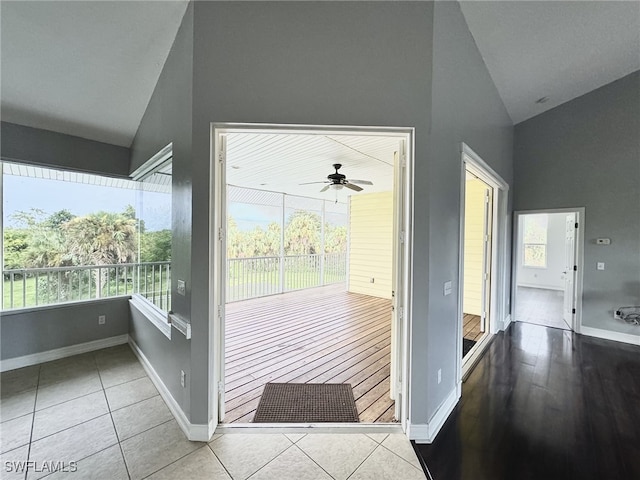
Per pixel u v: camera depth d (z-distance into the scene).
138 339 3.28
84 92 2.68
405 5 1.94
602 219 4.23
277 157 3.83
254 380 2.77
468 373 3.05
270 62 1.89
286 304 5.87
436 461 1.83
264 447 1.90
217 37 1.88
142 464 1.75
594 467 1.80
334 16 1.91
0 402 2.38
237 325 4.48
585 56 3.41
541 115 4.72
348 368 3.03
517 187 4.98
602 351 3.68
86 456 1.80
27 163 2.96
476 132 2.88
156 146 2.58
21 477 1.65
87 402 2.38
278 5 1.89
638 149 3.94
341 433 2.04
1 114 2.75
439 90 2.03
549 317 5.31
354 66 1.91
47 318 3.17
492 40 2.87
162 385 2.49
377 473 1.71
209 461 1.77
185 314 2.03
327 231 9.24
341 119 1.90
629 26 2.94
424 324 1.96
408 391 2.01
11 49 2.19
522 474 1.74
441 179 2.10
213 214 1.94
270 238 7.96
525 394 2.63
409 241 1.99
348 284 7.32
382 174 4.94
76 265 3.46
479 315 5.14
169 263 2.57
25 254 3.15
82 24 2.06
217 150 1.97
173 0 1.94
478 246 5.16
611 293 4.16
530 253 8.79
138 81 2.59
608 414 2.33
